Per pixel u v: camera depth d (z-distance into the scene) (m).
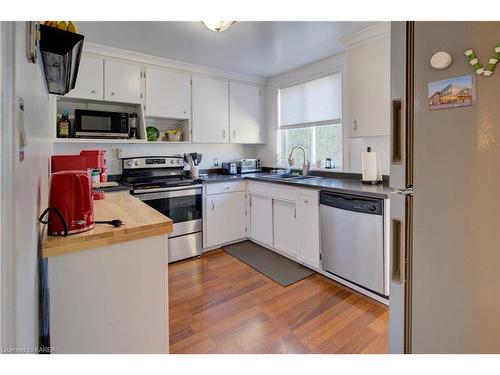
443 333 0.85
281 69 3.63
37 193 0.99
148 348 1.21
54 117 2.44
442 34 0.81
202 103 3.53
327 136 3.43
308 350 1.66
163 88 3.21
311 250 2.72
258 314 2.06
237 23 2.32
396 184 0.96
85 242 1.06
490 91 0.73
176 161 3.41
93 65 2.77
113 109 3.13
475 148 0.76
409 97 0.91
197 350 1.67
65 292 1.05
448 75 0.80
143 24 2.34
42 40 1.07
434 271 0.86
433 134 0.84
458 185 0.79
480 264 0.76
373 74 2.42
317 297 2.29
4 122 0.51
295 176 3.50
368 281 2.20
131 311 1.17
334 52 3.04
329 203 2.48
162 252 1.24
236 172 3.99
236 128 3.85
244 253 3.28
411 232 0.92
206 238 3.29
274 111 4.03
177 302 2.24
